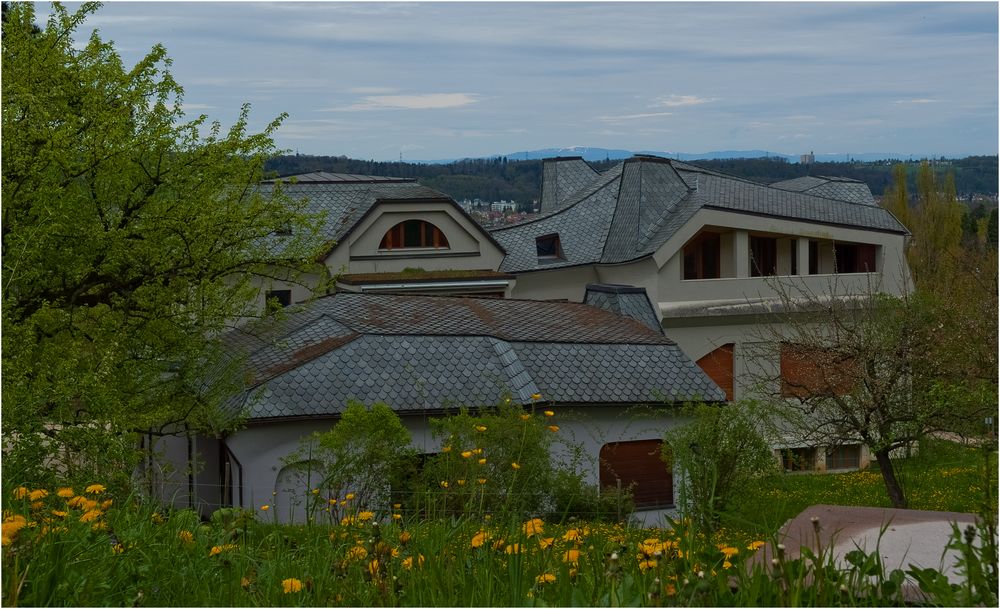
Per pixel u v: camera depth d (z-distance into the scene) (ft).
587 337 88.74
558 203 173.68
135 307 58.80
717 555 14.47
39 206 51.37
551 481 56.03
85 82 56.85
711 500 15.96
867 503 79.00
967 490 79.61
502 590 14.76
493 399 78.13
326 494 55.47
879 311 80.07
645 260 130.52
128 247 56.75
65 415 43.16
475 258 139.44
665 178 146.92
